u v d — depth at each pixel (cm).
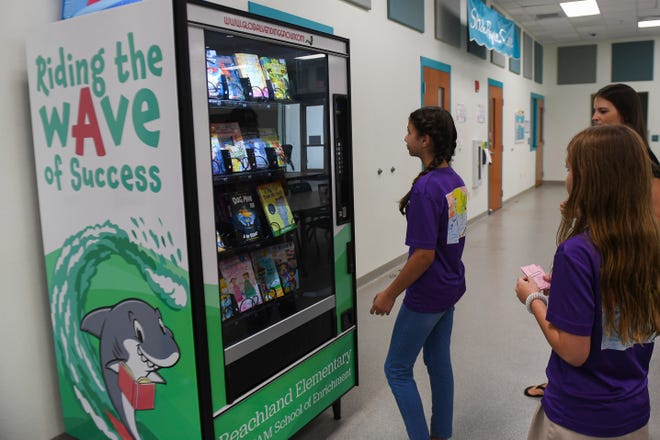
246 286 205
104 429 204
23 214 208
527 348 323
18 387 212
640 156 112
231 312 196
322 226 226
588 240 116
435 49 599
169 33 155
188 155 158
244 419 186
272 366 199
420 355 314
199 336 167
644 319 113
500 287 450
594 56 1198
